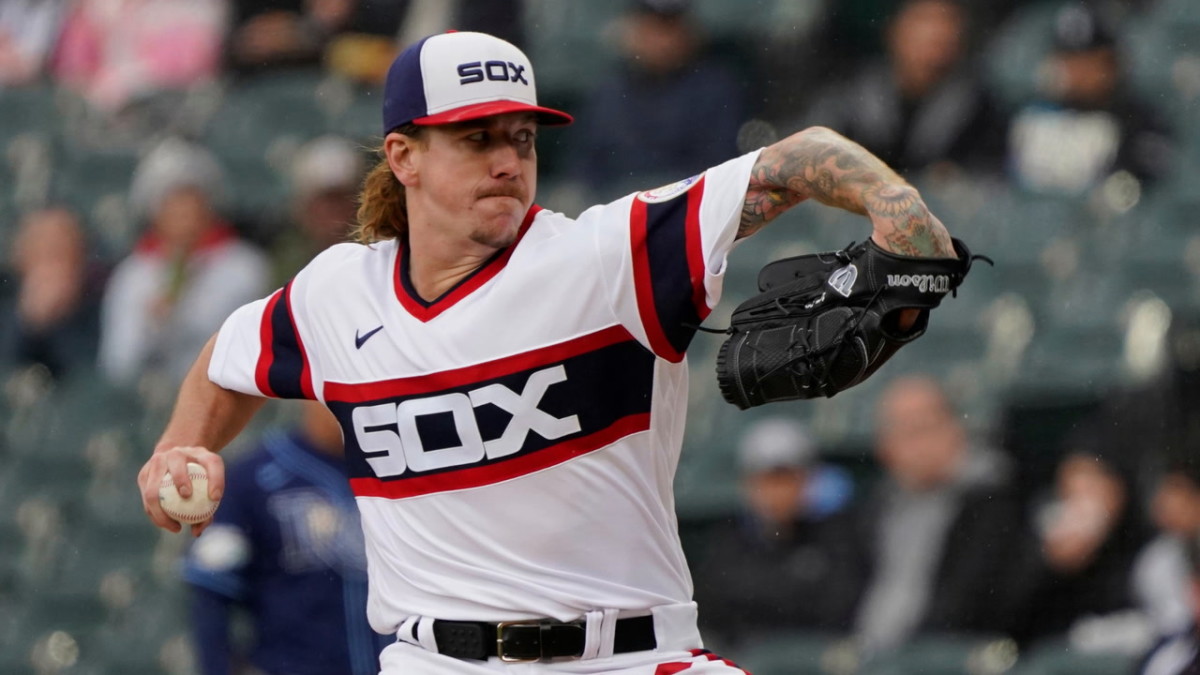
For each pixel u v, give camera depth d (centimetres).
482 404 1053
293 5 3694
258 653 1805
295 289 1164
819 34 3262
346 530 1803
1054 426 2630
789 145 1004
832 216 3100
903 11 3225
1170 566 2269
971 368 2742
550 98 3488
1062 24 3000
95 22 3816
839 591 2373
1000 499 2383
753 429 2750
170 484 1136
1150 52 3231
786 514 2405
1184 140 3078
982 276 2886
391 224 1151
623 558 1073
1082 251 2883
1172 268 2827
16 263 3434
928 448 2380
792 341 1008
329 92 3591
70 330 3272
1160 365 2586
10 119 3734
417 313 1082
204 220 3128
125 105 3681
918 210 966
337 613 1791
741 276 3067
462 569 1077
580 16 3581
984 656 2297
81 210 3519
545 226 1080
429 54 1066
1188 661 2181
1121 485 2338
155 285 3125
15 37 3869
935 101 3036
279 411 2886
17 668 2898
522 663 1070
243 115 3584
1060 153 2998
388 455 1101
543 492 1055
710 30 3338
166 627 2783
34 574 2992
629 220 1027
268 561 1800
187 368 3095
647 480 1074
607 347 1041
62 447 3122
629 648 1078
